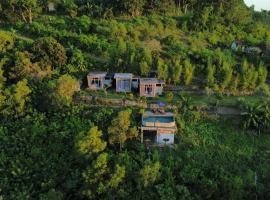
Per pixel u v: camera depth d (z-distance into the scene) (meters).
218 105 73.44
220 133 68.31
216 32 103.25
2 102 67.31
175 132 66.44
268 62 88.56
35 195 56.75
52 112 68.88
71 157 60.69
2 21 99.81
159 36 97.81
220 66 82.38
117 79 75.25
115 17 104.38
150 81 74.56
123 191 55.62
